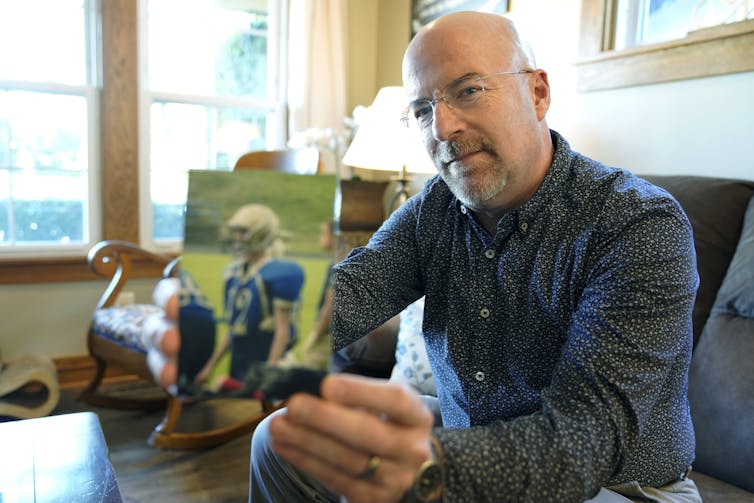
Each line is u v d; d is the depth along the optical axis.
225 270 0.47
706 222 1.35
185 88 3.05
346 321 1.04
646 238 0.81
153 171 2.98
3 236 2.71
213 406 2.50
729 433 1.12
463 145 0.93
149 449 2.07
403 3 3.25
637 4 1.86
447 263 1.07
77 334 2.83
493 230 1.01
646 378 0.72
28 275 2.69
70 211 2.83
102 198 2.85
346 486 0.49
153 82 2.97
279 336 0.47
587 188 0.91
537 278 0.92
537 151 0.96
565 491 0.59
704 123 1.61
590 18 1.96
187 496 1.76
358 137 2.26
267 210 0.47
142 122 2.90
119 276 2.44
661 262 0.78
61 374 2.78
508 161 0.93
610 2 1.90
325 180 0.48
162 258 2.54
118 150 2.83
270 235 0.47
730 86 1.54
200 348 0.46
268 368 0.46
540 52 2.23
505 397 0.98
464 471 0.56
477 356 1.00
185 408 2.47
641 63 1.77
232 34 3.15
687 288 0.80
